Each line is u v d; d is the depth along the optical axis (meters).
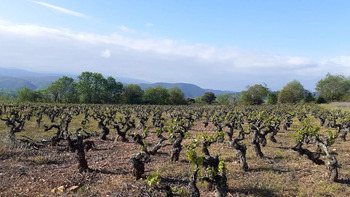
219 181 8.55
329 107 70.31
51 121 31.39
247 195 8.95
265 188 9.61
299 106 72.06
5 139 16.45
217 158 9.10
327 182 10.37
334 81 103.56
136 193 8.84
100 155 14.75
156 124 28.09
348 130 20.67
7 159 12.91
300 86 104.31
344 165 13.22
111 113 38.38
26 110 48.31
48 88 94.12
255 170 12.05
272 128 18.58
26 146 15.62
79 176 10.63
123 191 9.00
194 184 7.94
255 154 15.23
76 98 97.88
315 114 44.00
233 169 11.93
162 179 10.36
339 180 10.68
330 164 10.52
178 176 10.91
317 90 109.19
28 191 8.90
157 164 12.85
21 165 11.99
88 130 25.12
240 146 11.88
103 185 9.66
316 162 12.84
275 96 107.75
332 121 29.75
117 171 11.55
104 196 8.60
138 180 10.12
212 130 27.83
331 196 8.98
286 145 18.92
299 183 10.23
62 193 8.78
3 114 38.91
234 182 10.21
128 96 104.94
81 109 50.94
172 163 13.08
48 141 16.55
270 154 15.52
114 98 101.62
